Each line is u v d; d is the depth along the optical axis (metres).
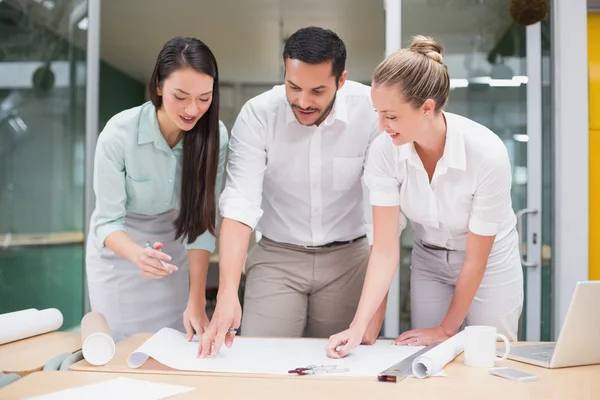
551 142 2.84
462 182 1.67
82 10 2.99
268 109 1.91
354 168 2.00
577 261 2.79
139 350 1.41
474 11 2.84
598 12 3.01
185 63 1.62
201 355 1.48
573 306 1.35
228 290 1.65
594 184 3.05
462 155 1.63
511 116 2.84
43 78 2.99
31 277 2.98
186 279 2.17
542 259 2.82
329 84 1.68
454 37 2.85
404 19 2.86
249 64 5.64
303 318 2.13
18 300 2.98
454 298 1.73
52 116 2.99
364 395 1.18
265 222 2.10
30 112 2.99
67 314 2.97
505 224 1.91
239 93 5.80
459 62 2.85
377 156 1.72
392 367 1.37
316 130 1.93
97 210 1.89
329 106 1.80
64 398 1.14
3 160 2.99
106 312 2.09
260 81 5.79
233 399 1.14
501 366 1.43
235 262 1.73
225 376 1.32
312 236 2.05
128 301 2.09
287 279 2.09
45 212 2.98
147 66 5.72
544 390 1.22
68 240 2.97
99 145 1.85
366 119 1.96
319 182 1.99
